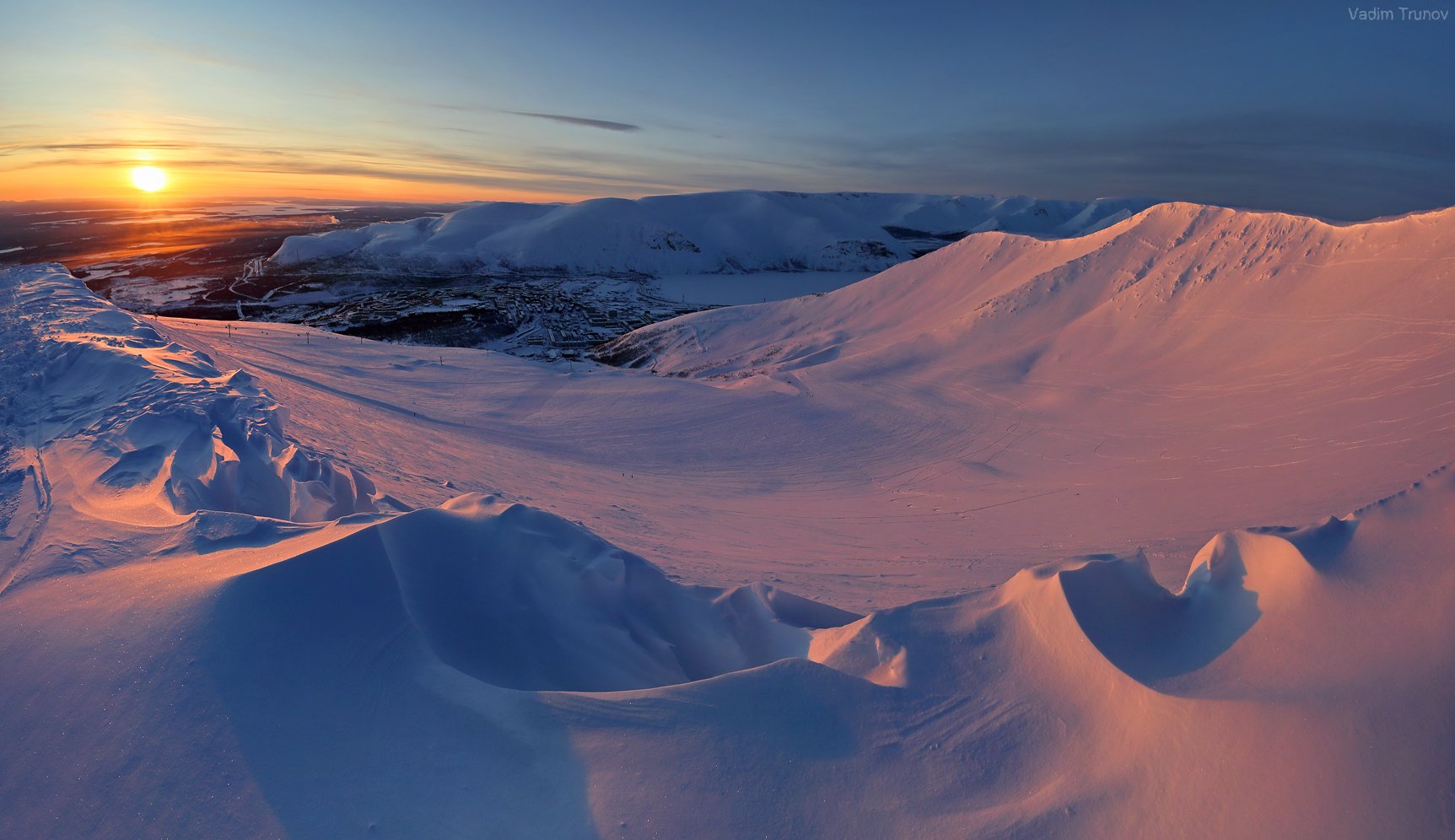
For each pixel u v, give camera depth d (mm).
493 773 3562
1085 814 3287
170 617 4473
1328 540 4293
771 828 3301
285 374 29969
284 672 4082
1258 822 3027
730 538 15539
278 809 3348
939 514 20734
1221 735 3367
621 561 6148
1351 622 3775
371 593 4688
